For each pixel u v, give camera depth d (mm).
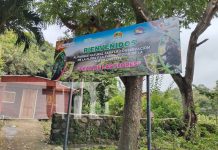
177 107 13203
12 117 18469
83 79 6902
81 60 6980
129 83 7145
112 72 6242
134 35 6000
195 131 11047
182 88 11828
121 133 7094
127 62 6004
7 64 23281
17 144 9828
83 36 7121
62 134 10336
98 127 10852
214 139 10656
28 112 19125
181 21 11133
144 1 7355
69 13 8297
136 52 5879
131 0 7027
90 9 8250
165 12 9305
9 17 10727
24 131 12578
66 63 7332
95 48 6730
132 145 6906
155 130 10938
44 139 10906
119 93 16234
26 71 24375
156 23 5668
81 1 8203
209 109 15102
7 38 23578
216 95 13875
